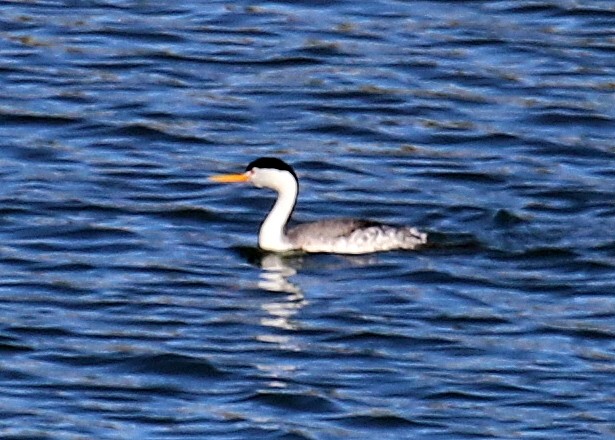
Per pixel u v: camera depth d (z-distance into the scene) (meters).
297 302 24.20
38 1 35.69
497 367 22.52
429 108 31.67
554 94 32.19
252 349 22.88
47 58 33.28
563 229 26.77
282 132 30.72
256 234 26.72
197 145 30.09
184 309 24.02
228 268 25.34
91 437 20.55
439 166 29.44
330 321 23.66
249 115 31.30
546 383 22.11
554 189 28.44
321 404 21.44
